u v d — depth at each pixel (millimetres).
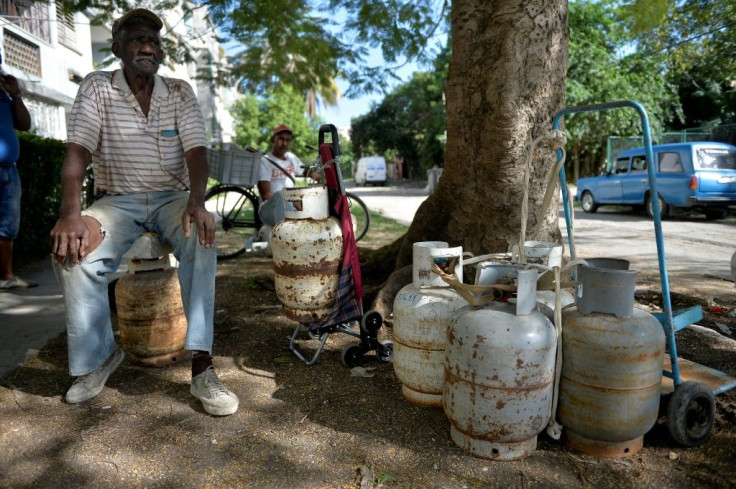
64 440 2225
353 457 2123
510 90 3119
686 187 10750
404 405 2568
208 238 2564
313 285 2879
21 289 4750
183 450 2164
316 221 2893
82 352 2537
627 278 1997
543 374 1996
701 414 2191
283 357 3197
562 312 2176
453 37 3445
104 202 2779
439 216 4004
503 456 2070
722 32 8258
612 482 1956
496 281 2207
